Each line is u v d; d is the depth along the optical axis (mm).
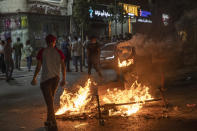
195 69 14062
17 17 22062
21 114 6410
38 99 8273
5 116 6258
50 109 5156
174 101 6965
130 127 4984
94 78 12297
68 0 24500
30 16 21859
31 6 21859
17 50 17531
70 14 24469
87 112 6223
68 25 24719
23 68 18750
